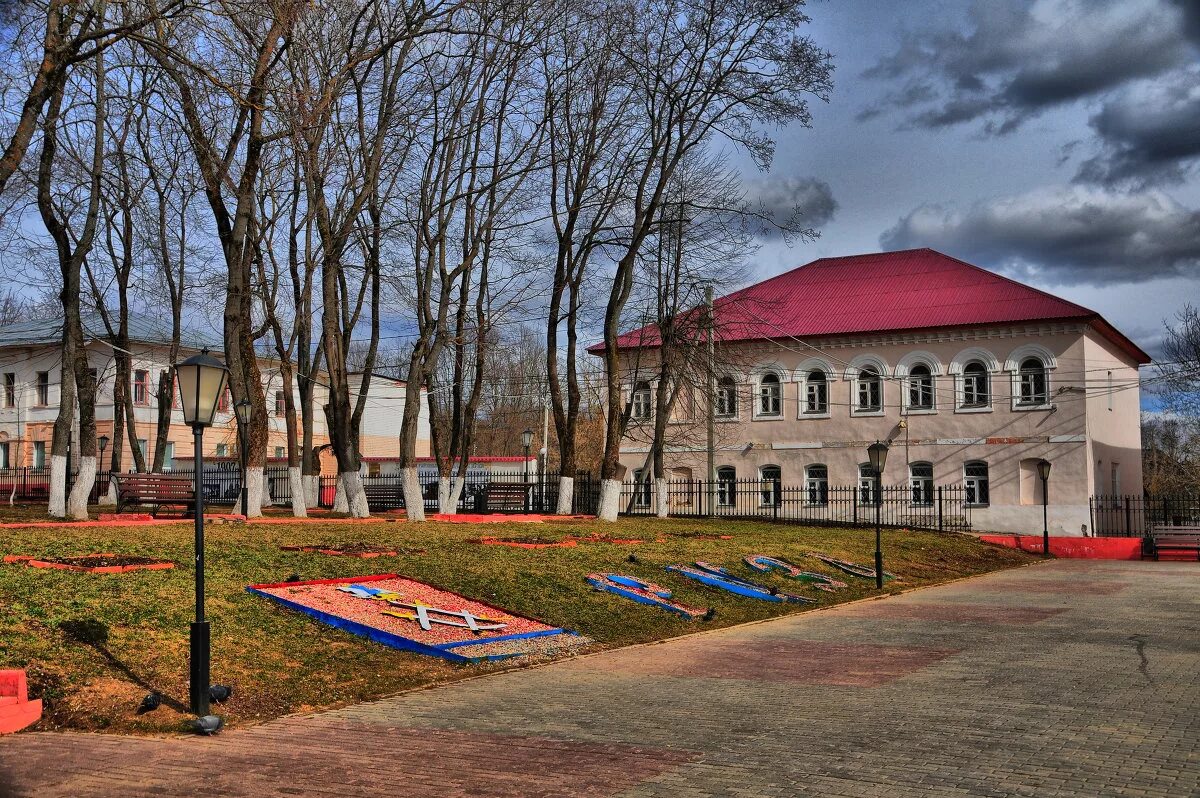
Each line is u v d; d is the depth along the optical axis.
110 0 17.98
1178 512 43.25
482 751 8.46
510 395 72.12
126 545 16.44
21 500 38.25
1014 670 12.20
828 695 10.82
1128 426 49.09
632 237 31.97
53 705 9.53
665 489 37.34
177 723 9.33
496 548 20.30
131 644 11.16
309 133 24.36
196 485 9.82
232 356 24.31
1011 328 41.69
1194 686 11.02
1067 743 8.44
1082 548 36.56
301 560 16.52
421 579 16.53
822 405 45.31
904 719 9.52
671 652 14.19
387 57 26.72
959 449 42.50
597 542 23.19
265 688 10.70
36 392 52.75
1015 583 25.62
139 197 32.12
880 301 45.44
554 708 10.27
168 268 34.91
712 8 30.41
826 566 25.09
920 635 15.66
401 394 64.12
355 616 13.72
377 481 46.84
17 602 11.80
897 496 43.47
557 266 33.78
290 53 23.56
